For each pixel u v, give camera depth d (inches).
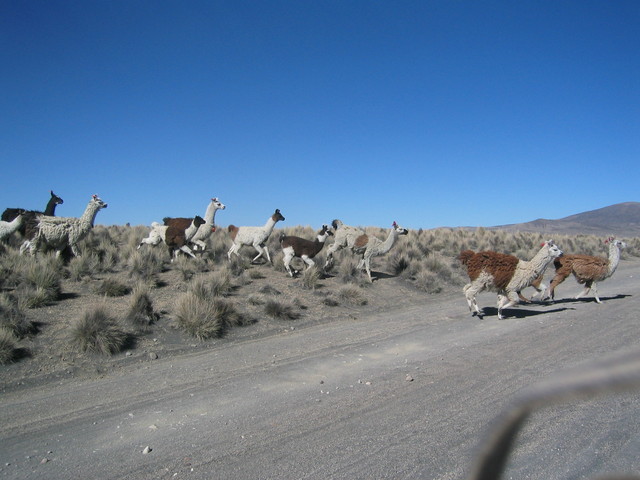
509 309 562.9
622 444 201.2
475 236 1218.6
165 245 689.6
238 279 601.6
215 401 278.1
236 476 187.9
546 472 178.5
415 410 250.5
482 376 303.6
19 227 630.5
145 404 275.3
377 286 676.7
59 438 229.8
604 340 380.5
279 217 700.0
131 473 192.9
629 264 1089.4
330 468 191.6
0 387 302.8
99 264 585.0
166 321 437.7
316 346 407.2
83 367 341.7
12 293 449.4
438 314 546.6
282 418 248.7
